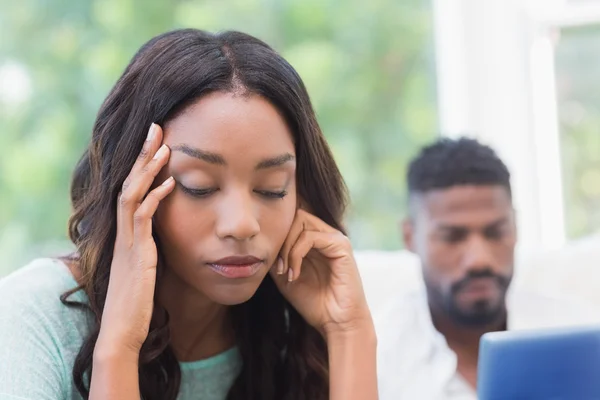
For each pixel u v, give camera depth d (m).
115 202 0.95
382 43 2.03
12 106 1.95
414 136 2.04
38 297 0.96
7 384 0.88
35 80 1.95
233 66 0.89
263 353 1.08
